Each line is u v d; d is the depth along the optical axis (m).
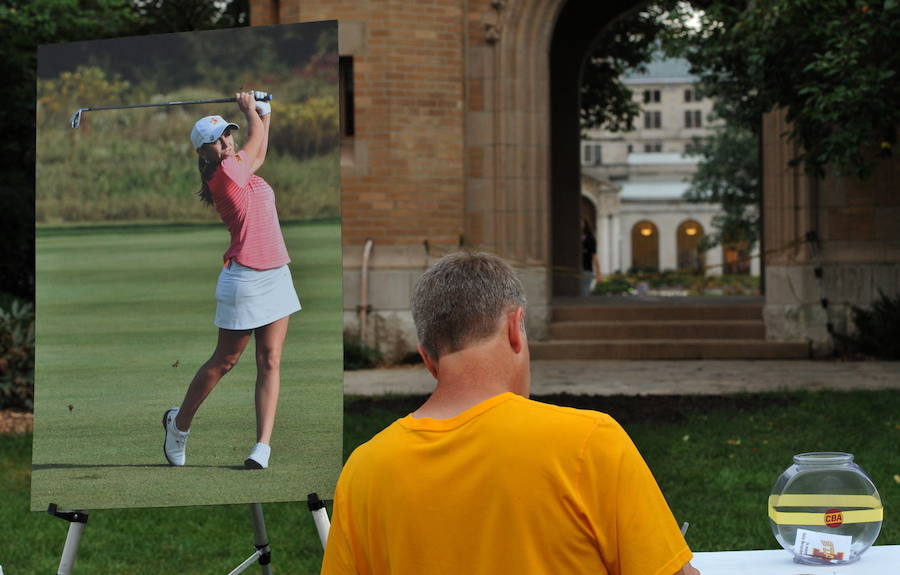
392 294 13.70
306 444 3.72
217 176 3.83
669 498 6.75
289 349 3.75
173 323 3.81
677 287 39.84
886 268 14.06
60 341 3.86
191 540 6.20
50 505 3.81
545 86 14.37
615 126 25.38
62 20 16.25
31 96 16.92
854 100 9.48
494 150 14.30
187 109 3.87
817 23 9.99
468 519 1.88
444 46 13.88
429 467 1.92
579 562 1.84
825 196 14.19
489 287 2.00
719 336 14.42
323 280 3.75
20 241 18.88
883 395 10.09
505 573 1.85
